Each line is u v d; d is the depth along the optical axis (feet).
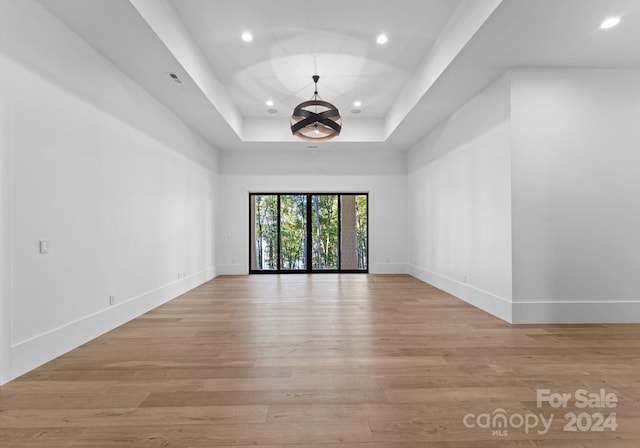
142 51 12.07
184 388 7.66
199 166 23.15
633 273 13.20
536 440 5.75
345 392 7.45
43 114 9.46
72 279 10.54
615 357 9.50
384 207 28.68
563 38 11.24
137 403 6.99
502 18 10.11
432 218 22.48
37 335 9.09
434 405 6.89
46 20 9.58
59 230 10.02
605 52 12.16
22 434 5.93
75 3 9.34
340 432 5.97
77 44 10.89
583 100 13.26
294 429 6.06
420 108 18.22
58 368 8.86
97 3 9.34
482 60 12.76
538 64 13.04
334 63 16.92
